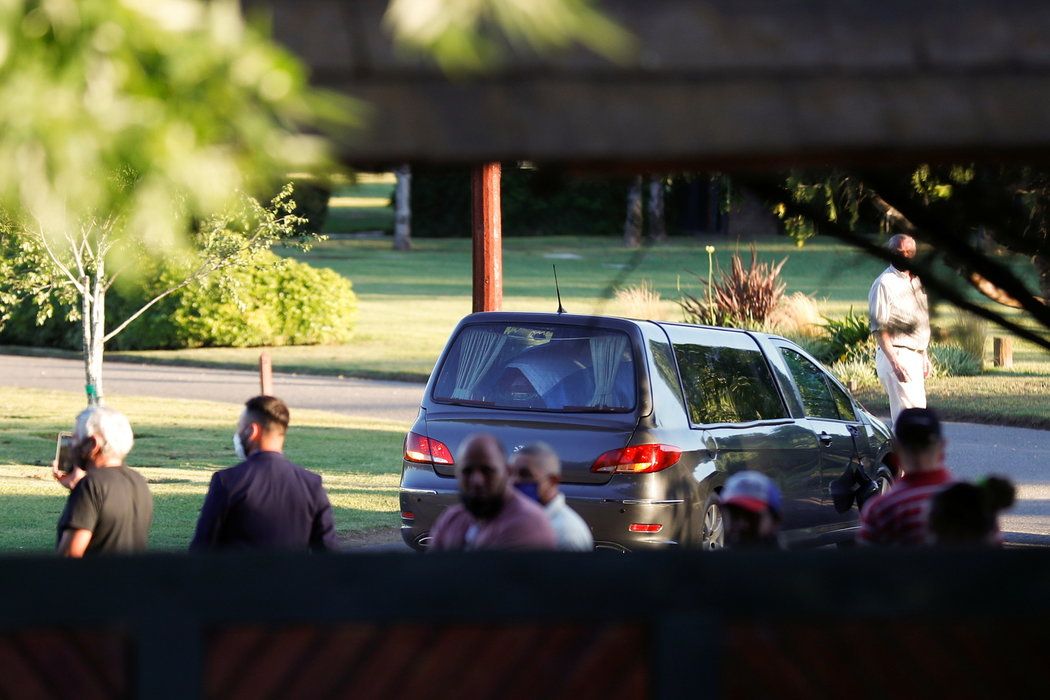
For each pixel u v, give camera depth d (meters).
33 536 27.91
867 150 6.23
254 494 16.78
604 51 6.00
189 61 4.31
